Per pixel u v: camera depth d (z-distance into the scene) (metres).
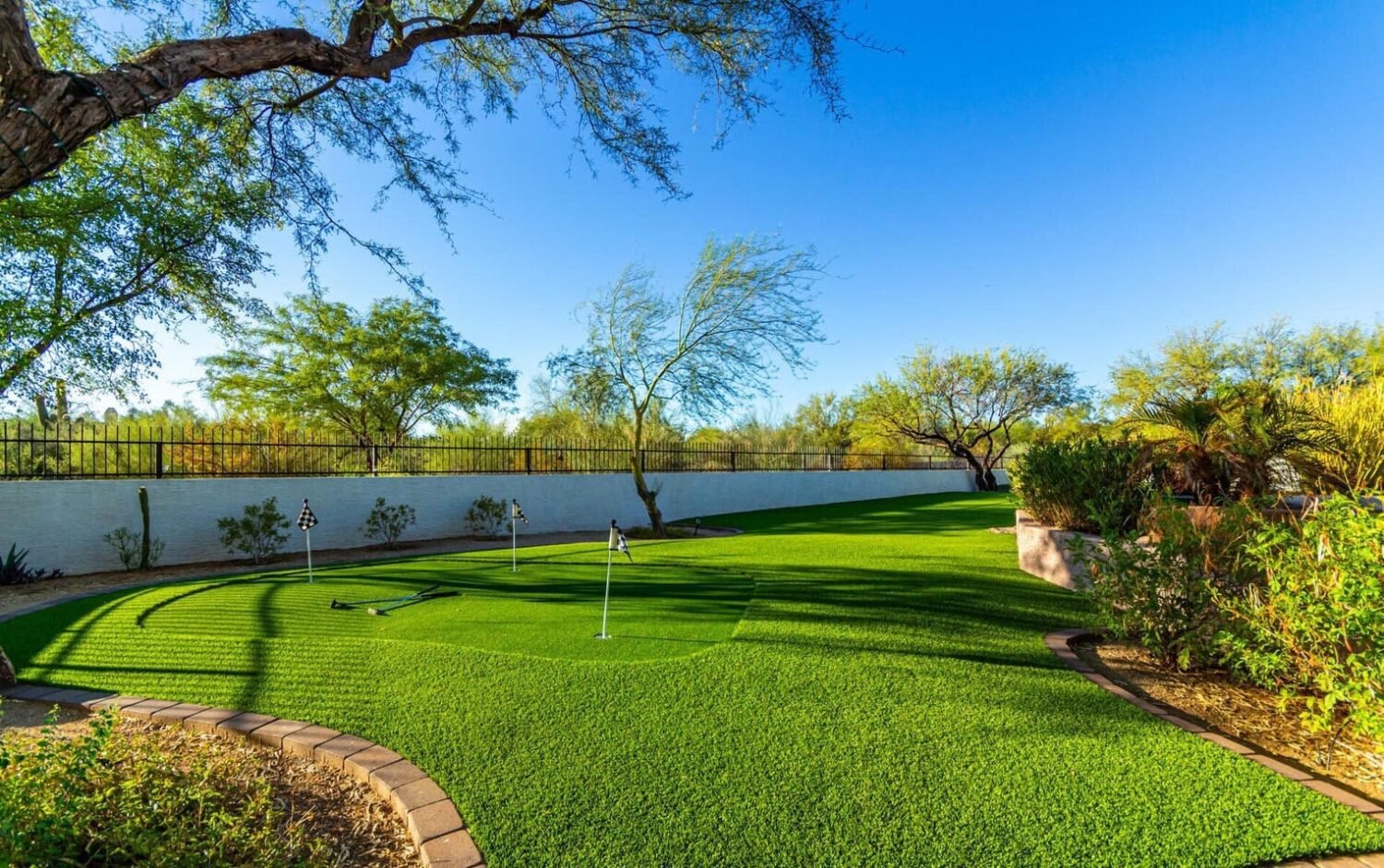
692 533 13.83
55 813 2.24
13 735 3.56
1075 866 2.39
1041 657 4.77
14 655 4.93
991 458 31.42
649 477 16.83
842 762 3.16
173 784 2.70
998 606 6.30
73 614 6.14
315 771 3.23
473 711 3.76
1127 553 4.90
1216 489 7.31
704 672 4.38
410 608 6.32
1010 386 29.88
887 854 2.46
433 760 3.20
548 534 14.38
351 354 24.38
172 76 3.44
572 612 6.07
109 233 9.00
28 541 8.70
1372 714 3.10
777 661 4.58
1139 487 7.48
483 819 2.69
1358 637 3.26
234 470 11.72
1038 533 7.92
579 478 15.38
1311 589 3.74
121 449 10.32
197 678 4.35
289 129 6.54
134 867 2.29
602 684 4.17
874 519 15.95
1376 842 2.51
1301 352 26.98
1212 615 4.46
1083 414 30.16
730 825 2.65
